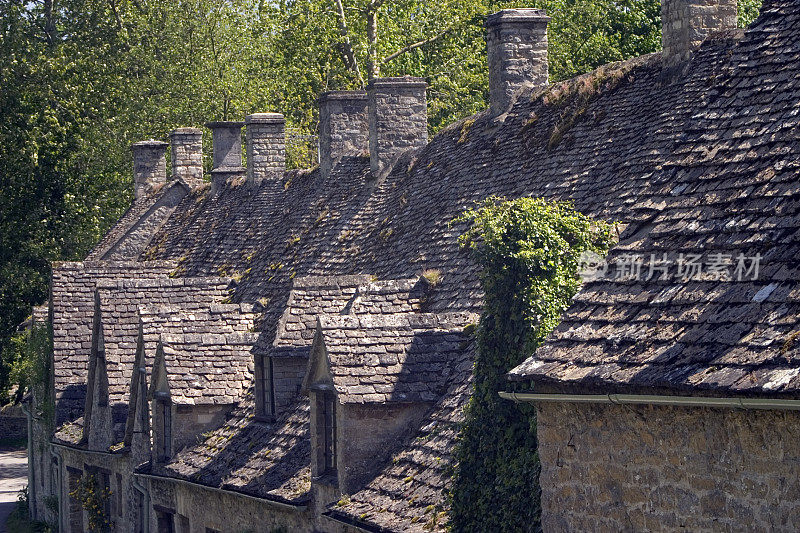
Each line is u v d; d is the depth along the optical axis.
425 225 29.23
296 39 63.56
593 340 14.40
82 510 39.09
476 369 18.72
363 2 61.88
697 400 12.28
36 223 62.28
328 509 21.00
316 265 33.38
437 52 64.38
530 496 16.64
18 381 63.56
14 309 62.62
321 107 40.00
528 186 26.05
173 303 36.19
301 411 26.14
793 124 14.55
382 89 35.09
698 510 12.68
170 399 29.44
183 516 30.23
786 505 11.66
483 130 30.30
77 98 63.12
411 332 22.83
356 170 37.69
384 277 29.03
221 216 44.81
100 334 36.00
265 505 25.36
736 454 12.21
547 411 14.98
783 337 12.00
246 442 27.36
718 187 14.75
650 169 22.05
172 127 65.12
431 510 18.41
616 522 13.84
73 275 42.06
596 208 22.44
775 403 11.43
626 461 13.68
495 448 17.83
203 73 65.88
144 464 31.16
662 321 13.69
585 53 60.22
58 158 63.03
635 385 13.06
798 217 13.22
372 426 21.56
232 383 29.73
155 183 55.81
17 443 77.31
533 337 17.86
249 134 44.50
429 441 20.50
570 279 18.56
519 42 29.86
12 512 52.16
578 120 26.23
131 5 68.81
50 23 67.38
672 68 24.45
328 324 22.58
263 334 28.80
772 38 16.27
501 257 18.59
